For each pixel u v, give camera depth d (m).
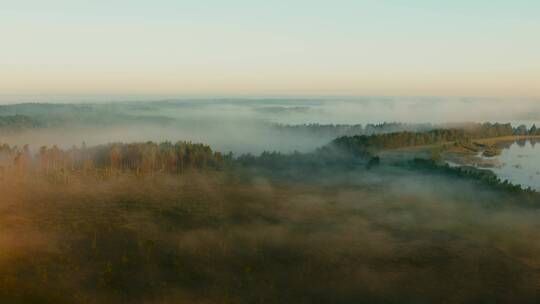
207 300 105.94
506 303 102.94
